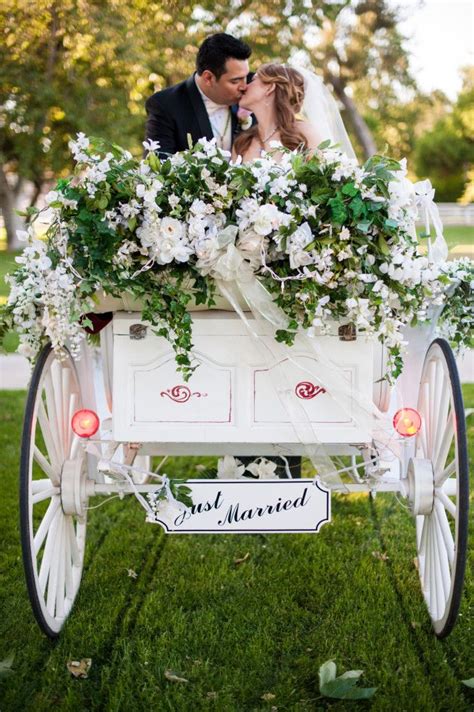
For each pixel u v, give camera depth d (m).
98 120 12.47
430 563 3.01
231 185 2.51
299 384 2.69
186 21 11.08
